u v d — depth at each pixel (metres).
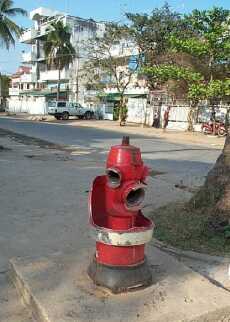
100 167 11.16
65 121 40.69
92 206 3.62
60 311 3.24
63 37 50.19
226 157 5.66
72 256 4.28
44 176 9.48
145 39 35.53
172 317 3.21
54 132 24.45
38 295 3.47
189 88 25.39
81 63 53.03
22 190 7.93
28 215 6.25
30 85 71.75
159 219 5.78
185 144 20.73
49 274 3.85
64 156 13.48
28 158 12.63
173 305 3.37
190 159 14.26
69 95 56.38
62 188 8.22
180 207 6.24
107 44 37.28
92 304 3.35
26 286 3.64
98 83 39.78
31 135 21.64
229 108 27.66
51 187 8.28
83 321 3.12
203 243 5.03
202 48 24.27
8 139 18.83
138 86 39.56
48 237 5.30
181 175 10.53
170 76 25.41
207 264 4.55
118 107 42.38
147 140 21.98
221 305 3.39
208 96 24.47
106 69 37.50
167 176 10.30
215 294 3.56
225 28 23.66
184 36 29.20
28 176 9.41
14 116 51.44
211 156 15.45
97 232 3.52
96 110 46.12
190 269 4.06
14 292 3.85
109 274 3.54
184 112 32.31
